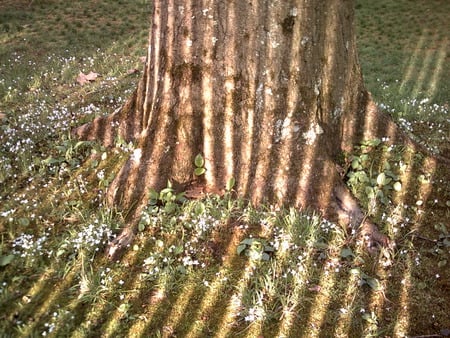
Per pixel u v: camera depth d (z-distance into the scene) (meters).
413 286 1.45
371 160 1.81
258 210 1.63
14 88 2.54
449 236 1.58
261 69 1.62
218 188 1.70
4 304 1.37
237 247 1.53
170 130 1.68
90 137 2.00
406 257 1.52
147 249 1.52
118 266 1.47
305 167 1.64
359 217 1.60
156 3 1.70
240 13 1.58
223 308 1.37
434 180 1.77
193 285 1.43
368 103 1.87
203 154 1.70
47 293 1.40
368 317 1.35
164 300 1.39
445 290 1.45
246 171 1.67
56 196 1.74
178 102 1.67
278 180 1.64
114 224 1.58
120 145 1.94
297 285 1.41
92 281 1.40
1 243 1.54
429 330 1.34
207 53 1.62
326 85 1.70
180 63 1.65
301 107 1.65
